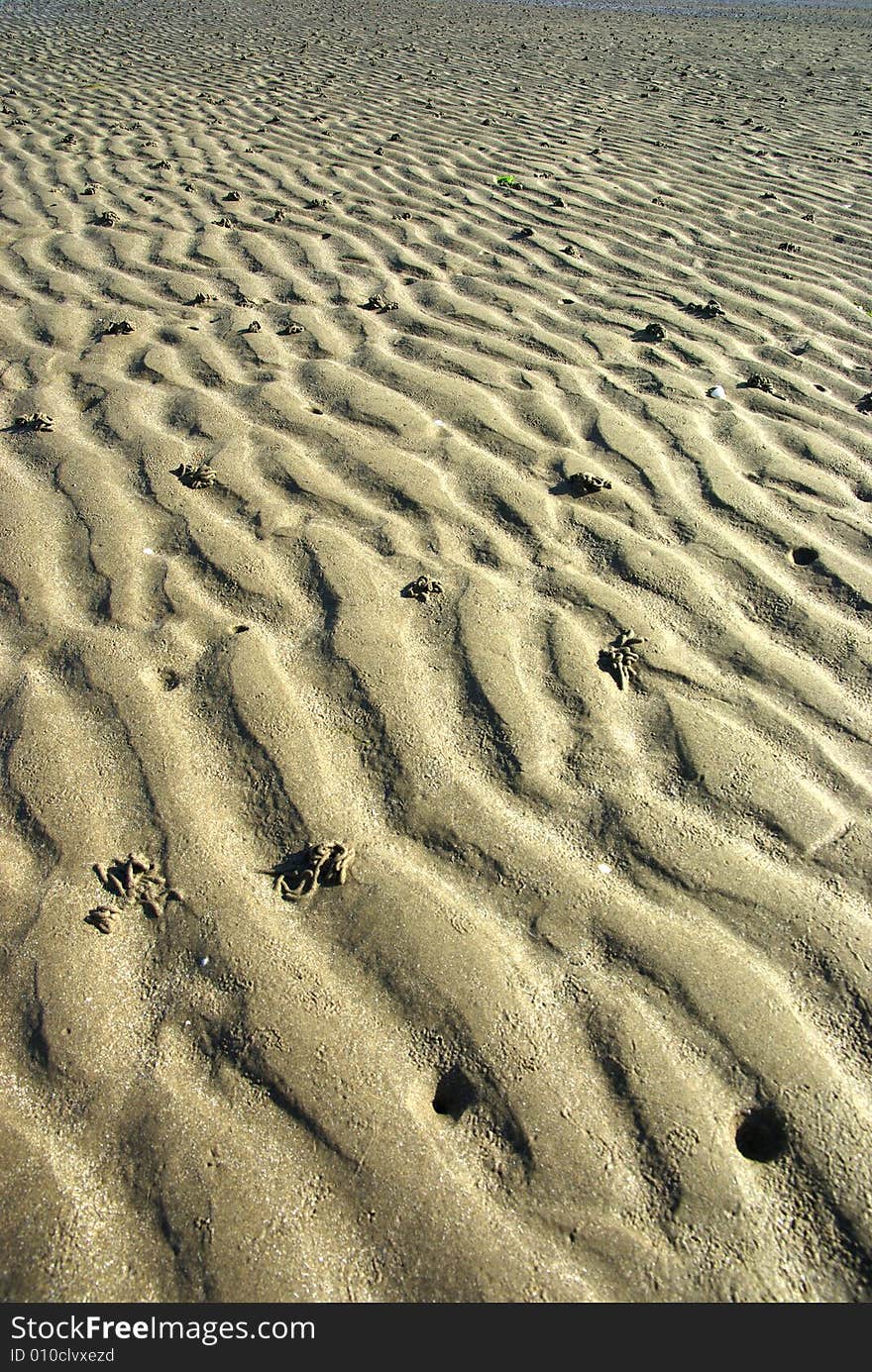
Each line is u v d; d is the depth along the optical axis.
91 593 2.93
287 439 3.70
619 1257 1.60
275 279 5.23
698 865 2.18
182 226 5.92
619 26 14.99
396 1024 1.90
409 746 2.45
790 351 4.56
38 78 9.73
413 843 2.24
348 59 11.11
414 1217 1.63
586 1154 1.71
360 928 2.05
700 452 3.68
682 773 2.40
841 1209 1.64
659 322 4.82
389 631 2.79
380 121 8.48
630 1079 1.81
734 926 2.06
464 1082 1.82
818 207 6.49
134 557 3.07
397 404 3.96
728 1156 1.71
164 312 4.78
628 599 2.96
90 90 9.30
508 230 6.05
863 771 2.42
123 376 4.14
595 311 4.94
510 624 2.84
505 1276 1.57
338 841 2.23
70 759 2.42
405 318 4.79
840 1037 1.87
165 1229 1.62
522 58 11.52
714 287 5.25
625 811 2.30
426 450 3.66
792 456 3.68
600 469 3.57
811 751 2.47
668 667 2.72
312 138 7.94
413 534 3.22
